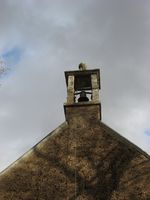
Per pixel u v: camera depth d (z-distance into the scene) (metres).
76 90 17.12
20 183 12.76
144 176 12.38
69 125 14.51
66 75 16.80
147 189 12.07
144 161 12.77
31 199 12.33
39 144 13.93
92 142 13.79
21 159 13.44
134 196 11.97
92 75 16.58
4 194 12.50
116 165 12.87
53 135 14.21
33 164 13.29
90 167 12.98
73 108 15.09
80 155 13.42
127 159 12.97
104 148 13.51
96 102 15.12
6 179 12.89
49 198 12.30
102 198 12.07
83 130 14.26
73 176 12.79
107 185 12.36
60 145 13.86
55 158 13.43
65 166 13.12
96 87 15.98
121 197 12.00
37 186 12.64
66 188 12.48
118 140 13.64
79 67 17.16
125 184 12.28
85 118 14.69
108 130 14.08
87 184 12.48
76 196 12.23
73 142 13.90
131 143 13.41
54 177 12.84
